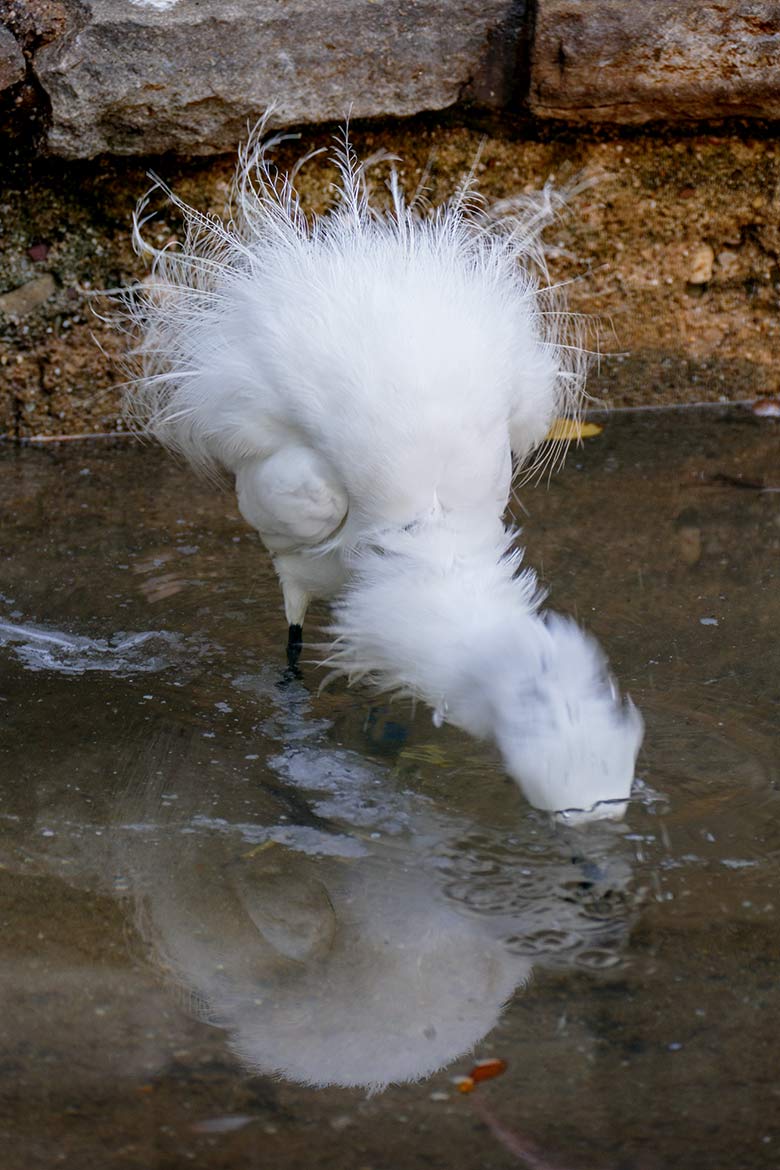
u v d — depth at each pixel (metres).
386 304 7.58
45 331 11.37
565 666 6.35
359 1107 5.03
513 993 5.66
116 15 10.29
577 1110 5.02
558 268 11.80
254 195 9.90
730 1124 4.95
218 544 9.86
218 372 8.12
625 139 11.47
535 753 6.09
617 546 9.69
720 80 10.98
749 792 7.03
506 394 7.84
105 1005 5.55
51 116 10.48
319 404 7.56
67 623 8.81
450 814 6.95
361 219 9.89
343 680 8.38
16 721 7.78
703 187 11.70
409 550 7.38
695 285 12.06
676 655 8.35
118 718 7.84
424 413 7.29
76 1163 4.73
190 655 8.54
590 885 6.31
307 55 10.60
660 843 6.60
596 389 12.19
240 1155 4.78
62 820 6.88
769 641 8.52
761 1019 5.48
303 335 7.70
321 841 6.73
